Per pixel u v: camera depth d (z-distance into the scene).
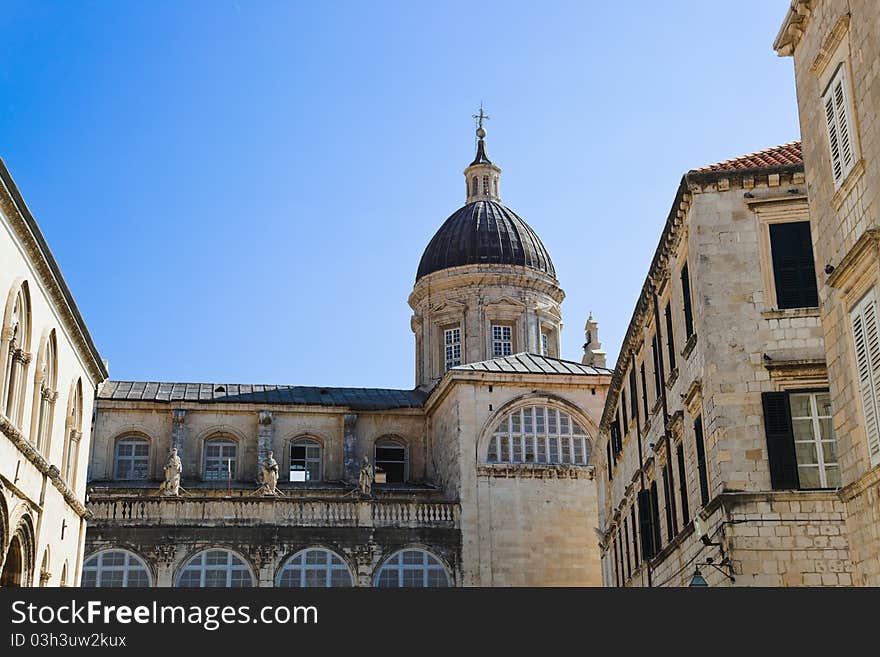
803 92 26.73
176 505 58.22
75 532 41.12
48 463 35.25
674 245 35.53
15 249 30.23
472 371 65.56
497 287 77.00
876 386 22.22
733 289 31.64
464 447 64.06
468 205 82.56
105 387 70.19
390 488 67.31
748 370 30.92
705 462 32.28
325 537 59.22
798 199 31.94
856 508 23.47
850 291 23.47
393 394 76.00
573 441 65.88
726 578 29.73
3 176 27.44
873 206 22.38
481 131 86.00
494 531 62.50
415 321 79.81
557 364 69.00
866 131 22.69
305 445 70.56
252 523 58.66
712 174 32.34
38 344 33.53
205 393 71.06
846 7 23.77
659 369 39.22
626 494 47.62
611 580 54.38
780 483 29.83
